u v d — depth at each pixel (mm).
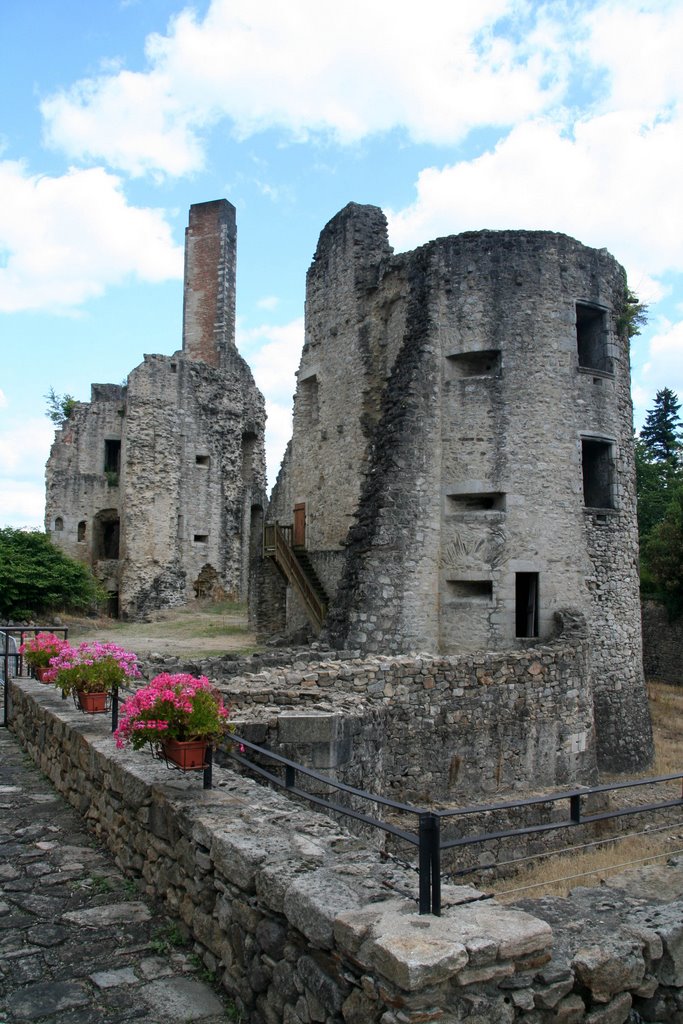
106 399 39750
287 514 22797
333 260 20766
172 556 36094
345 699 10531
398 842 10305
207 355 42625
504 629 16375
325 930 3676
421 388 16672
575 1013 3744
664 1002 4164
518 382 17000
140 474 35750
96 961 4715
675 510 29312
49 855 6359
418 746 11969
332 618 15820
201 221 43344
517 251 17297
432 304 17203
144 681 11969
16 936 5000
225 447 38938
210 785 5656
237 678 11211
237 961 4340
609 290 18250
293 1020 3830
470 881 10969
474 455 16859
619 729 17203
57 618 28188
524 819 12195
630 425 18672
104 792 6613
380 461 16469
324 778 4574
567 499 17078
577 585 16969
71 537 37156
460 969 3367
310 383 21844
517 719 13570
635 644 18047
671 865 5613
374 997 3383
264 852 4418
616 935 4258
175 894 5191
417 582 16172
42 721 9102
